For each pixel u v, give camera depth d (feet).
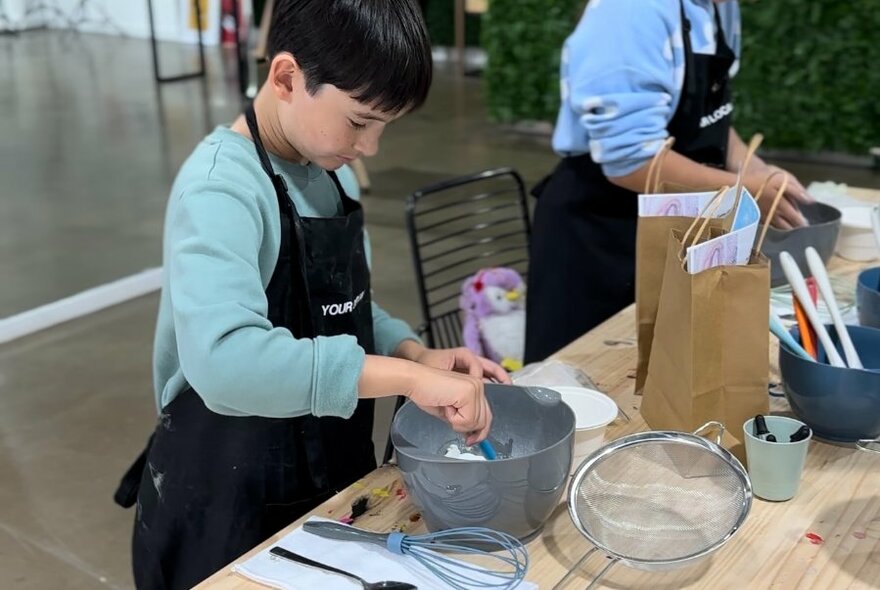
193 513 4.26
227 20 31.12
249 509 4.23
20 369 11.37
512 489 3.34
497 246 14.99
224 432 4.18
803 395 4.09
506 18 21.61
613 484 3.56
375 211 16.93
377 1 3.46
